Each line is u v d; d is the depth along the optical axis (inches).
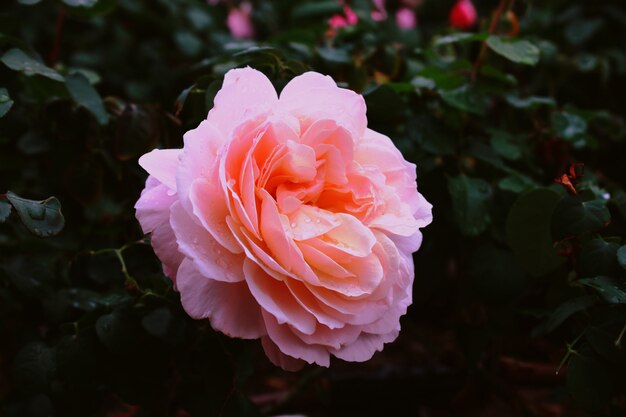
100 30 31.5
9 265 18.1
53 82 18.6
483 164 20.7
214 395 16.6
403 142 19.5
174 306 16.7
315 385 21.8
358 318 14.1
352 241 14.1
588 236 17.1
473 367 19.7
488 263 19.0
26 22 29.5
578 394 16.3
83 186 19.4
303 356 13.9
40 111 19.9
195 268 13.5
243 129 13.8
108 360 16.6
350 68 20.8
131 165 19.2
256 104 14.3
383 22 31.1
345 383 22.2
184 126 18.7
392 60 21.9
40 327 20.1
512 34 22.1
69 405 17.0
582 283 16.1
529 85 27.1
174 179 14.0
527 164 21.2
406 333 26.5
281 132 14.0
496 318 19.4
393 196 14.7
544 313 18.1
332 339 14.1
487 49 21.0
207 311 13.8
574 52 31.8
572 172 17.1
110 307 16.8
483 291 18.9
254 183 13.8
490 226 19.4
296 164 14.1
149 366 16.7
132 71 30.2
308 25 26.5
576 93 27.2
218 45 28.5
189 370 16.7
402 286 14.7
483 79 21.0
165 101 26.2
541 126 22.3
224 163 13.4
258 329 14.0
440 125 20.0
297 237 13.8
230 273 13.6
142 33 32.2
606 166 24.8
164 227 14.1
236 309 14.0
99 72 29.8
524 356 22.0
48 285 18.2
